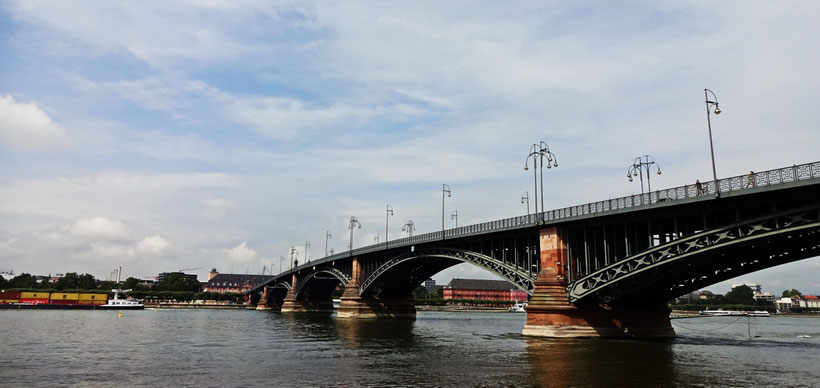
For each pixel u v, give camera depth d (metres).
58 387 26.42
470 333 66.00
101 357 38.66
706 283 54.12
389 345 48.91
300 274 151.50
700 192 42.66
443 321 104.62
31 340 50.91
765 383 27.72
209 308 188.62
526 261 66.38
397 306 110.56
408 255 89.31
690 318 154.38
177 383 27.66
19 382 27.86
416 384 27.27
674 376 29.84
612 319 55.12
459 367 33.59
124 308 157.00
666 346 47.06
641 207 47.09
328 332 66.69
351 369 32.84
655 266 45.22
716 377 29.56
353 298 107.50
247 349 45.03
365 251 106.50
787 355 41.34
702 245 42.22
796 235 41.38
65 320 89.69
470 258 71.94
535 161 61.28
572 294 53.94
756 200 39.62
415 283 108.25
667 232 50.91
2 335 55.75
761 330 84.94
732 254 45.59
